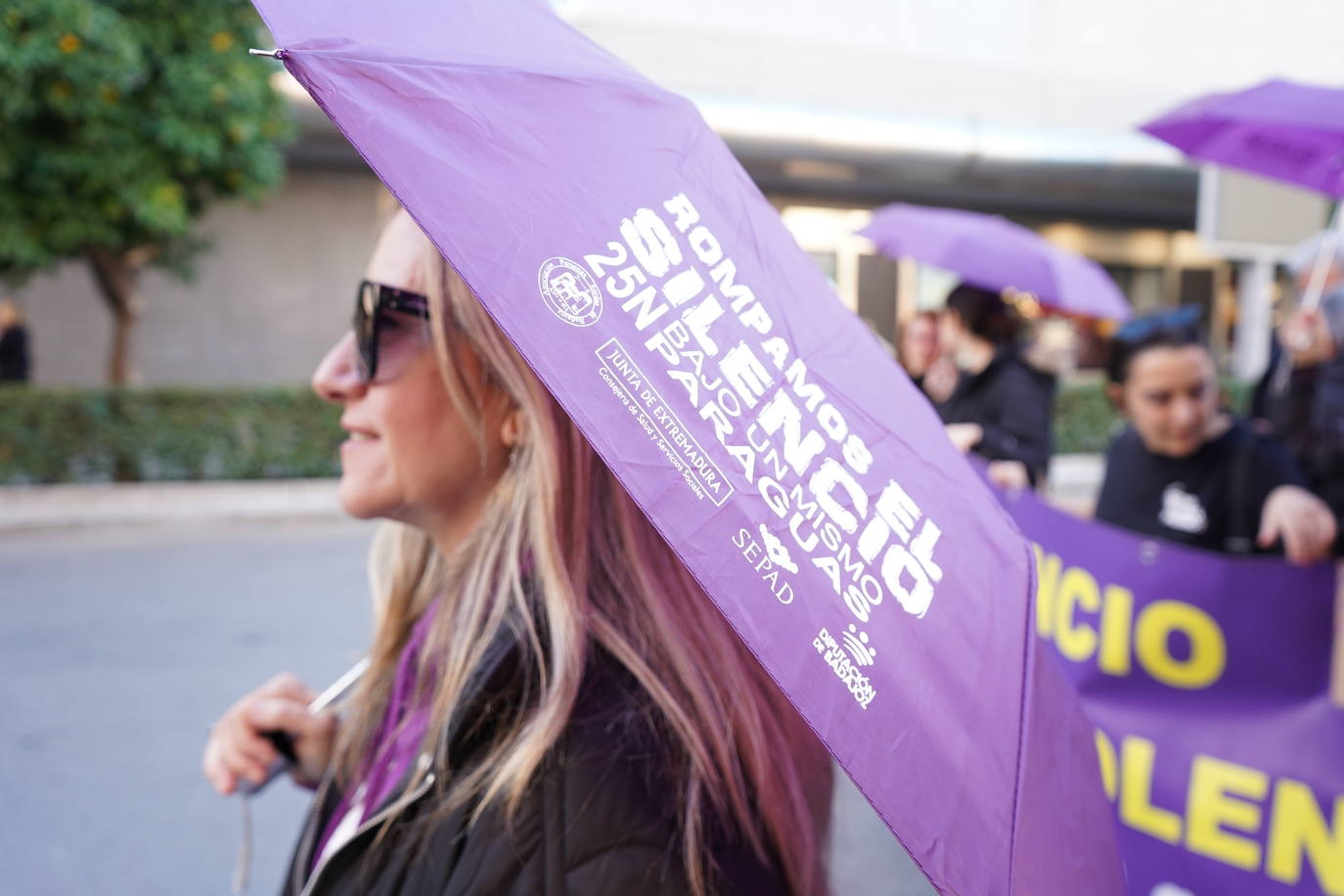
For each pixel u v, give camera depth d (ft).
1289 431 10.57
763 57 42.93
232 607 20.10
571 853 2.59
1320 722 7.14
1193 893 7.45
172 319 44.14
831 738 2.31
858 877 5.39
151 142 26.71
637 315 2.41
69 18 23.72
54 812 11.86
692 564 2.25
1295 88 8.81
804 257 3.17
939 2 45.44
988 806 2.61
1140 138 47.09
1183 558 7.61
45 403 29.27
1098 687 7.88
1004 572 3.12
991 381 13.74
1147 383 9.05
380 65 2.32
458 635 2.97
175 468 30.66
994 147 45.50
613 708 2.76
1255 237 21.16
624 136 2.65
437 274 2.99
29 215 27.25
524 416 3.02
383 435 3.12
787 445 2.58
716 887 2.72
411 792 2.79
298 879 3.74
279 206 44.55
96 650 17.48
